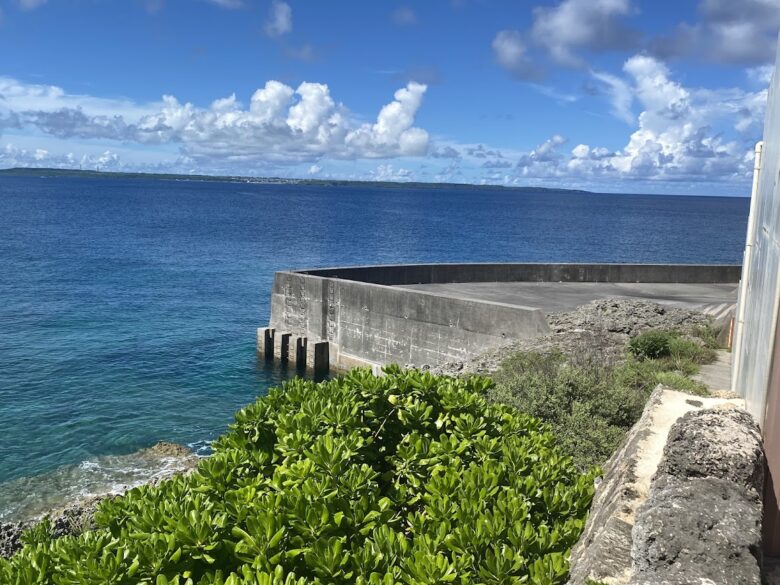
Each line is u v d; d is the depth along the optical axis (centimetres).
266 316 3797
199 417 2152
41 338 3075
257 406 635
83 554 420
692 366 1548
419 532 475
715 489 373
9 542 1209
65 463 1755
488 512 451
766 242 604
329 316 2669
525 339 1992
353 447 559
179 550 405
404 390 682
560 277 3231
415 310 2383
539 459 588
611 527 418
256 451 587
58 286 4519
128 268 5522
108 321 3494
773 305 443
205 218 12031
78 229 8950
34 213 11688
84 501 1485
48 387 2378
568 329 1998
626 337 1894
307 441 561
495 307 2162
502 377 1359
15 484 1619
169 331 3322
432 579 384
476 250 7788
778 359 432
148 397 2323
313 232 9719
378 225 11412
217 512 464
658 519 354
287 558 417
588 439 922
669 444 426
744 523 342
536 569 401
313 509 433
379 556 414
